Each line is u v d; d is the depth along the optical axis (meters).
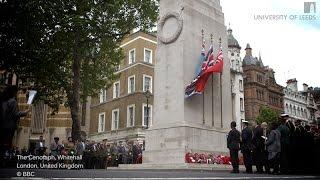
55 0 20.19
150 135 17.66
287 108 76.62
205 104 17.98
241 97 61.72
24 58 22.25
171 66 17.94
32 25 19.86
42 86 27.09
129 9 24.88
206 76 17.58
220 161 16.09
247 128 13.06
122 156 22.30
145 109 43.91
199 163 15.16
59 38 21.91
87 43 25.67
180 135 16.31
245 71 66.81
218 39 19.77
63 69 27.72
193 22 18.44
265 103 67.56
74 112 24.33
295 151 12.23
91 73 29.19
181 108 16.94
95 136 49.81
